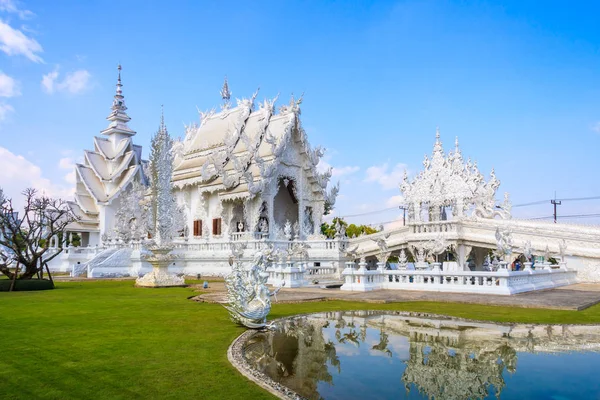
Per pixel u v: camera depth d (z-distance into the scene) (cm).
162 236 2636
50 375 751
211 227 4175
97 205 6003
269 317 1373
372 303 1688
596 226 3316
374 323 1273
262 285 1198
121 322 1266
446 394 695
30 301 1833
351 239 4431
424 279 2103
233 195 3841
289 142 3938
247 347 989
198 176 4256
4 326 1208
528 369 829
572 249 3228
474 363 868
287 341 1053
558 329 1172
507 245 2250
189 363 822
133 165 6222
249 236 3600
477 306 1587
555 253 3281
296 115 3962
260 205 3712
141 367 796
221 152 4116
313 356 919
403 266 2353
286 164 3900
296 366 851
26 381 721
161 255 2617
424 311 1478
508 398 689
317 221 4044
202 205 4231
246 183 3734
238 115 4469
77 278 3481
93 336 1065
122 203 5216
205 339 1030
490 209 4097
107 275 3616
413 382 756
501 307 1559
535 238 3425
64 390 679
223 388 686
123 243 3928
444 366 848
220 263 3575
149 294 2130
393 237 4238
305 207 4075
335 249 3497
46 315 1416
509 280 1930
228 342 1002
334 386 738
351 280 2150
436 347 989
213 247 3666
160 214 2661
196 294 2112
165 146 2750
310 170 4022
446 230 3906
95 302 1783
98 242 5947
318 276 3000
